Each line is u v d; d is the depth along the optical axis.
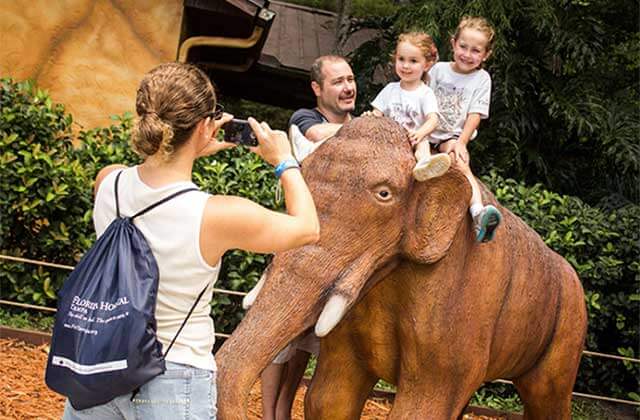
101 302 2.91
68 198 7.82
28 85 8.05
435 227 4.14
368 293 4.33
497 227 4.23
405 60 4.71
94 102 10.26
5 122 7.82
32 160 7.74
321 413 4.58
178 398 2.99
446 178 4.15
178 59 10.77
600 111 11.51
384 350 4.41
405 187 4.11
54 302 8.07
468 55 5.09
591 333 8.45
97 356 2.86
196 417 3.02
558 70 12.77
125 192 3.08
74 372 2.88
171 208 3.01
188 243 2.98
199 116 3.05
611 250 8.23
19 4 10.09
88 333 2.88
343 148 4.16
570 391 5.24
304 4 18.41
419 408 4.29
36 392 6.29
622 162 11.73
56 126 8.03
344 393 4.57
